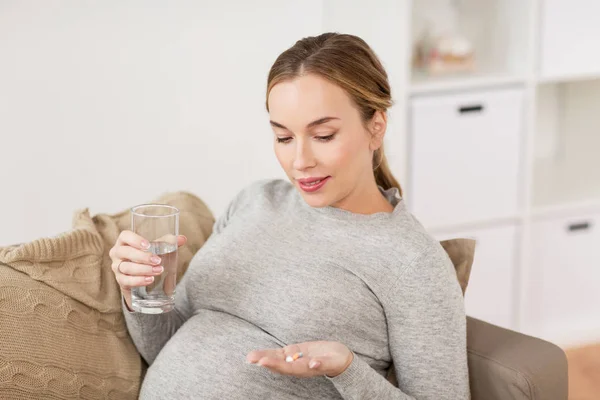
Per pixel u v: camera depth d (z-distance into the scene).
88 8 2.96
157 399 1.75
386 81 1.74
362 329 1.72
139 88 3.11
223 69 3.20
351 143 1.67
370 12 3.12
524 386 1.72
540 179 3.71
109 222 2.04
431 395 1.66
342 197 1.72
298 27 3.24
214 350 1.74
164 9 3.06
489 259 3.40
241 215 1.94
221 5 3.12
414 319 1.67
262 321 1.75
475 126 3.26
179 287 1.93
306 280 1.73
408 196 3.22
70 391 1.72
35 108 2.99
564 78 3.35
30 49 2.93
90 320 1.81
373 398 1.60
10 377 1.63
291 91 1.63
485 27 3.51
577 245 3.59
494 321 3.46
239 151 3.32
